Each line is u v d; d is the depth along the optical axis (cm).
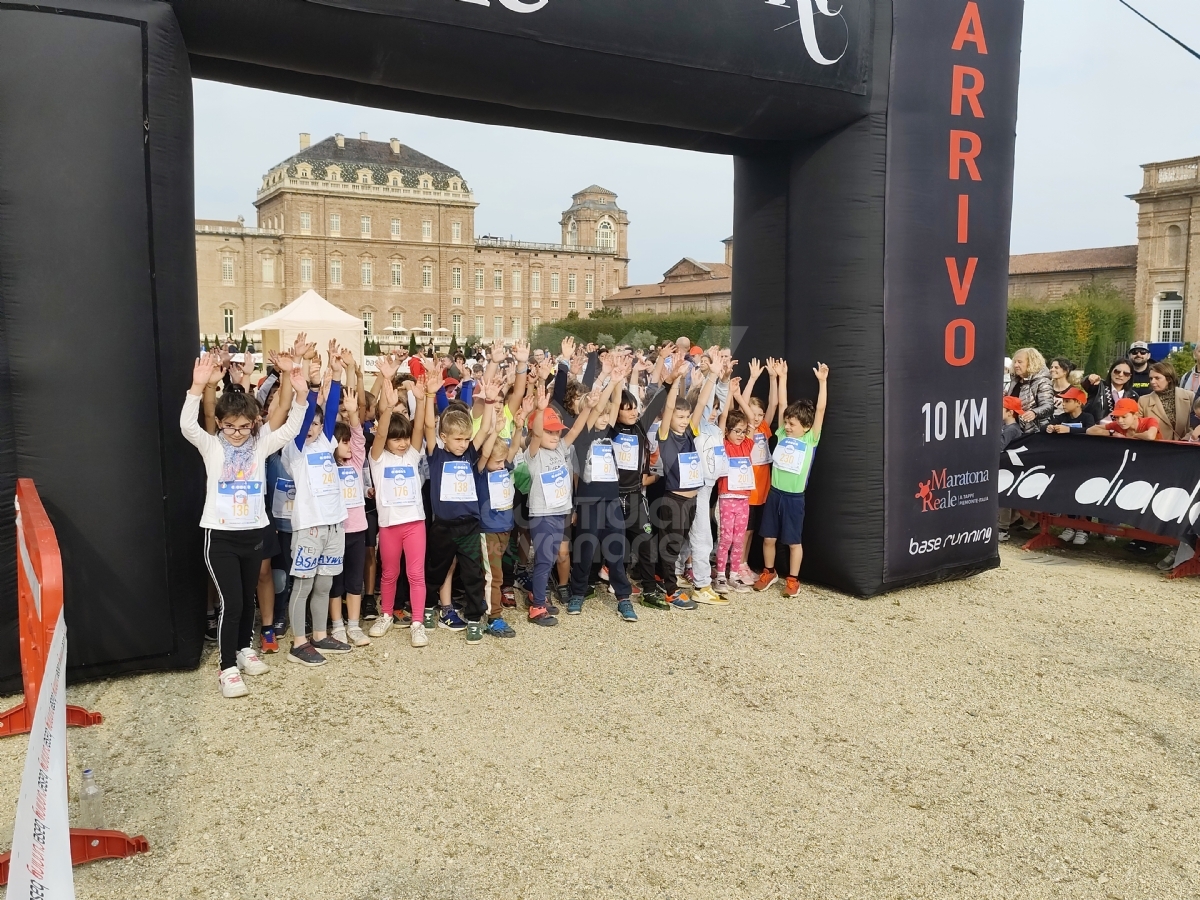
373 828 280
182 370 395
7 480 361
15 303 358
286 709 369
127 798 295
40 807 164
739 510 552
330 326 1822
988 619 514
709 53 457
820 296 539
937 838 281
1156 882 260
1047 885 257
